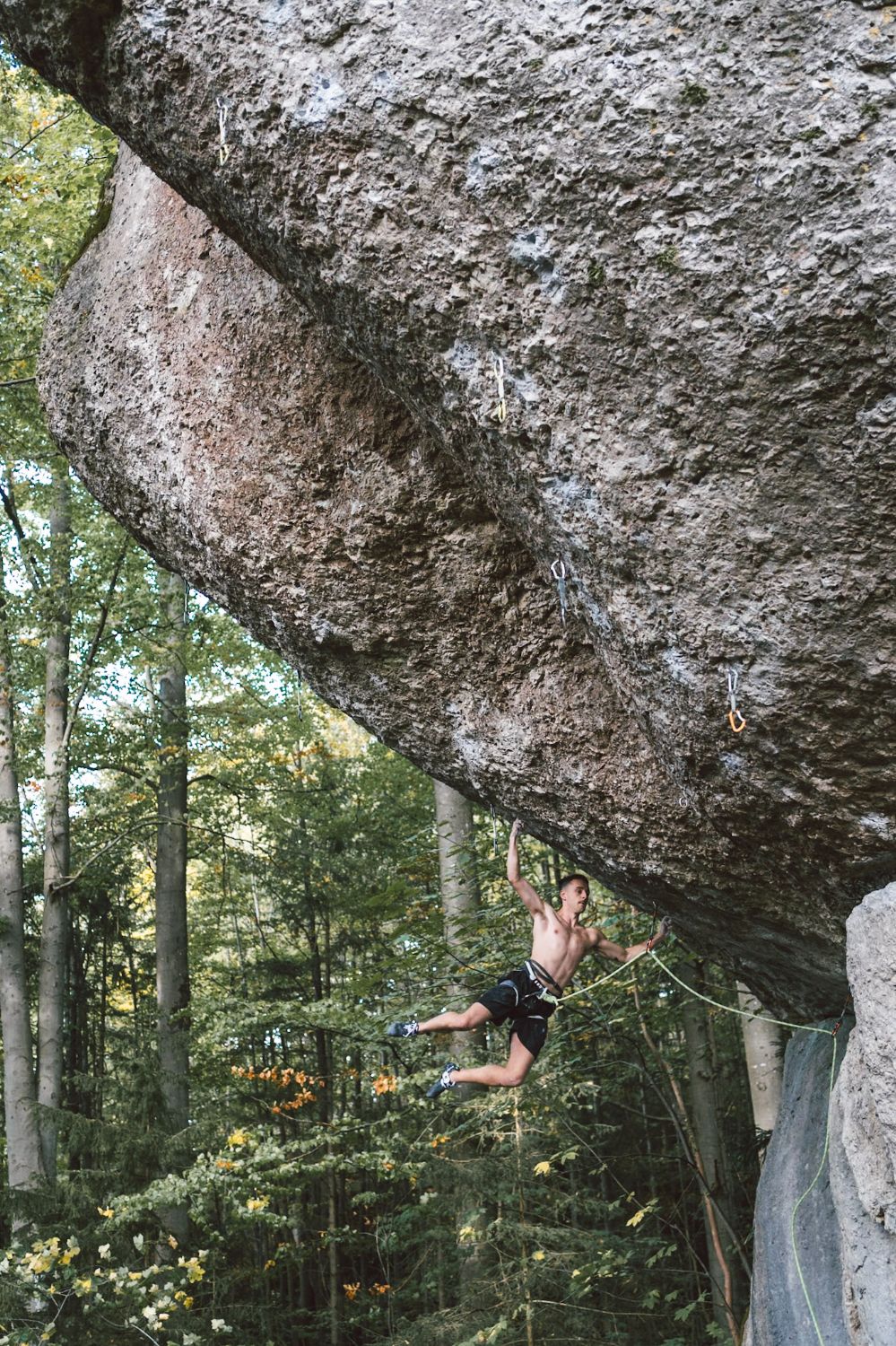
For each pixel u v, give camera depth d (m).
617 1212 8.87
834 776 2.39
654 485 2.27
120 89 2.78
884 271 1.91
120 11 2.63
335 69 2.37
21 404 10.82
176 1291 7.12
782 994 3.88
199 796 14.80
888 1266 2.56
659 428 2.23
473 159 2.27
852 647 2.19
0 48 9.84
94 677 11.98
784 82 1.99
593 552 2.47
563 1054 8.08
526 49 2.19
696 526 2.25
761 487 2.16
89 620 12.03
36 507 11.77
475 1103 7.66
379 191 2.38
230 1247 13.20
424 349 2.54
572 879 5.27
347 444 3.29
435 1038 8.40
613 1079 8.62
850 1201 2.77
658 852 3.28
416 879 9.21
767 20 2.02
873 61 1.94
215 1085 13.49
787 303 2.01
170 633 12.55
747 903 3.20
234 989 17.50
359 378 3.24
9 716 11.44
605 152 2.12
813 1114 3.53
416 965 7.48
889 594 2.12
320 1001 8.75
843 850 2.56
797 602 2.20
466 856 8.45
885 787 2.36
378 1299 13.54
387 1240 9.45
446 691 3.51
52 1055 10.86
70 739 12.09
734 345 2.08
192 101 2.60
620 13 2.12
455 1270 9.33
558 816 3.50
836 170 1.95
